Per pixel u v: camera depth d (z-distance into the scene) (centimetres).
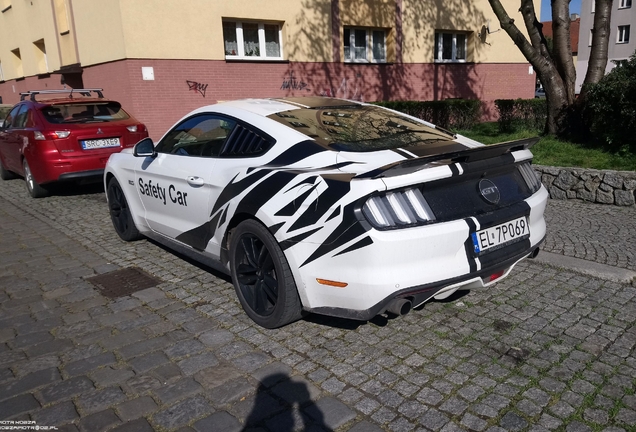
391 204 291
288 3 1401
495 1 913
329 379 301
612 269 434
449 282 303
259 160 365
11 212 752
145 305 409
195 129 442
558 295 403
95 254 542
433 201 304
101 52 1335
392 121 412
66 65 1633
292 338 349
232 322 374
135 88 1236
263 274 354
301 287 322
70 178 771
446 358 319
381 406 275
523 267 461
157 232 495
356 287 294
